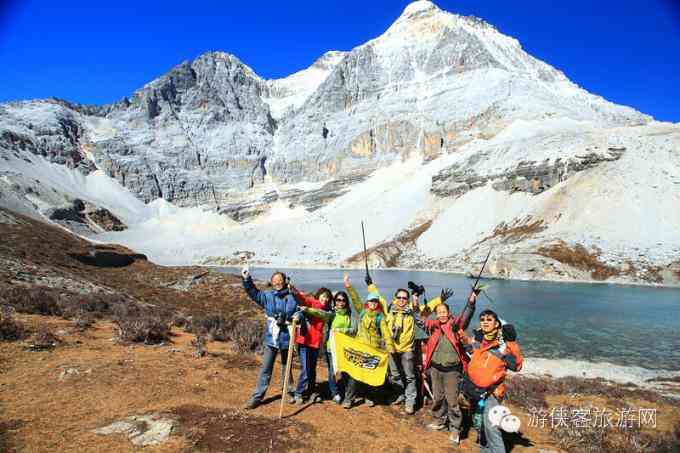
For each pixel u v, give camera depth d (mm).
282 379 8711
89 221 172625
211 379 8586
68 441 5535
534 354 24125
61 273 26531
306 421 6914
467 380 6570
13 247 30516
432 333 7457
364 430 6887
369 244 130000
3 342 9617
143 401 7086
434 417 7441
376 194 178875
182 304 30562
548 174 105250
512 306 41344
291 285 7797
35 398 6820
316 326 7895
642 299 45906
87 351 9828
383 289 57062
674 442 8344
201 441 5836
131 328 11734
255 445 5863
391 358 8477
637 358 23328
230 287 36062
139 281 35750
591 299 45969
